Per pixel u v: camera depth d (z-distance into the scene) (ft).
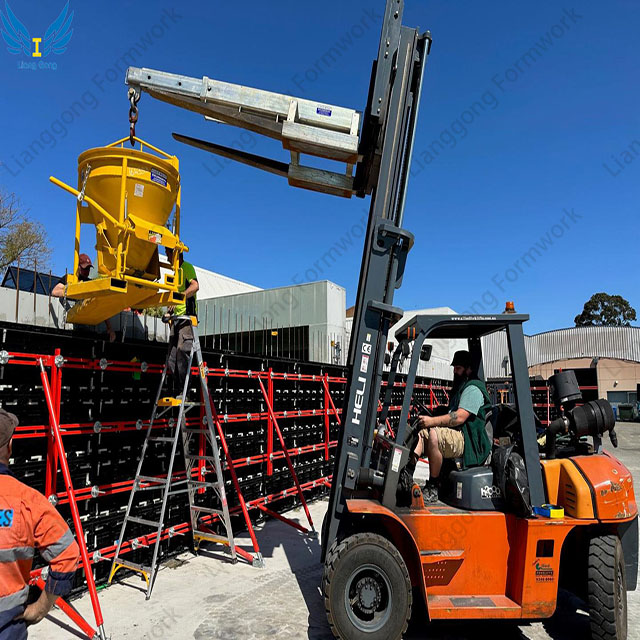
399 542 13.84
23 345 14.87
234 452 23.86
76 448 16.49
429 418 15.08
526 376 14.28
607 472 13.82
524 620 15.43
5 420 7.70
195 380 21.52
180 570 18.86
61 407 16.07
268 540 22.86
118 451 17.90
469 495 14.21
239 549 19.85
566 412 15.56
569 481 13.82
